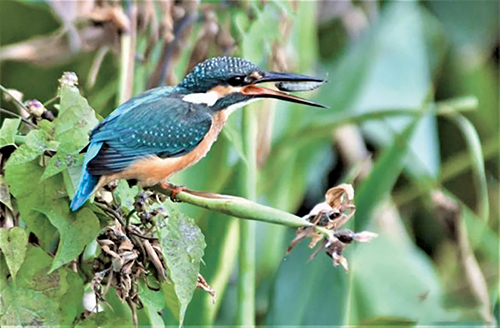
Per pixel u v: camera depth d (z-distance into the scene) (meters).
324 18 14.20
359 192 9.71
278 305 9.32
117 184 6.77
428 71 14.14
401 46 13.91
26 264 6.44
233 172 10.19
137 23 9.45
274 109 10.16
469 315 10.46
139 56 9.53
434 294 12.15
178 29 9.52
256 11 9.26
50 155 6.55
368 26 14.40
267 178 11.23
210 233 9.57
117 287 6.34
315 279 9.30
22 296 6.44
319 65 14.24
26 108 6.66
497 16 15.00
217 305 9.48
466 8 15.01
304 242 9.40
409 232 14.40
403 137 9.83
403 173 13.92
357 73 12.79
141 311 8.95
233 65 7.37
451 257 14.07
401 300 12.08
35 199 6.44
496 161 14.85
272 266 11.72
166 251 6.27
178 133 6.93
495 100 15.18
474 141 9.88
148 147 6.78
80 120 6.59
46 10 12.61
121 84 9.16
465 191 15.02
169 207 6.51
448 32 15.00
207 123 7.15
